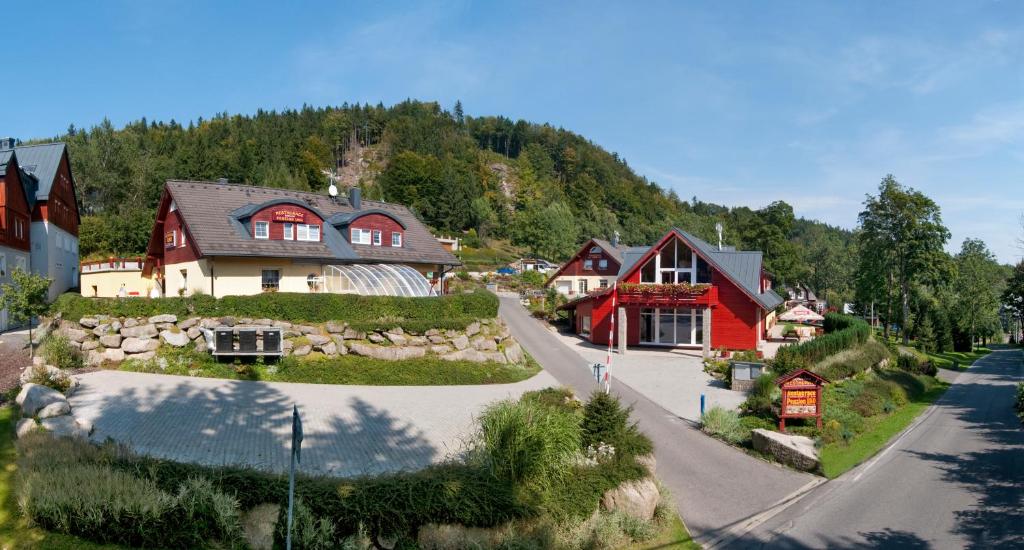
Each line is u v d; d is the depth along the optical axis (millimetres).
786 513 15148
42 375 17953
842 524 14484
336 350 24953
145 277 38562
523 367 28922
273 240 30219
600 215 135125
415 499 11047
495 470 12469
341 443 15570
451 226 124188
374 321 26406
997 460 20016
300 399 19969
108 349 22812
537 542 11570
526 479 12672
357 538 10383
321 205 36812
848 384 29484
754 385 25891
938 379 42719
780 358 27859
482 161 181000
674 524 14188
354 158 184875
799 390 21656
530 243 101438
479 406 20484
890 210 61594
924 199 60219
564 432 13758
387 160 179500
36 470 10516
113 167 76562
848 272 106562
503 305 53781
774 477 17703
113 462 11039
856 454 20453
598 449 14734
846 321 43344
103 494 9828
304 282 31078
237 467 11344
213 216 29797
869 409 26000
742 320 38625
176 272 31953
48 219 38594
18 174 34781
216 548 9750
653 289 37406
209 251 27125
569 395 20078
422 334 27000
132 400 18078
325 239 32938
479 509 11414
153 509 9625
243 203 32156
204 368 22500
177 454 13617
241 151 118688
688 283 39250
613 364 33500
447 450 15398
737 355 34469
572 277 62156
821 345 31094
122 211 73375
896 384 34562
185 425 15992
